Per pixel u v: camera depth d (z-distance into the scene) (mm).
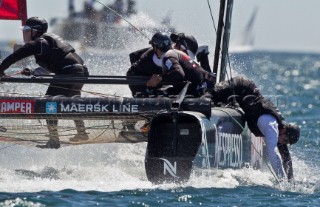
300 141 52469
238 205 28453
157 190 30094
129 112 31375
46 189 29719
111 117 31750
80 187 30312
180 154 31391
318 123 68750
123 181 31766
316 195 31203
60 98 31625
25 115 31625
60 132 33812
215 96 34344
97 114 31484
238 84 34219
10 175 33062
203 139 30547
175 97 32531
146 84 32750
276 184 33062
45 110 31500
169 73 32469
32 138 34375
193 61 33969
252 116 33844
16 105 31547
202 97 32188
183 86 33375
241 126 33812
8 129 33438
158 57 34438
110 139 34344
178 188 30531
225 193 30312
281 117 34219
